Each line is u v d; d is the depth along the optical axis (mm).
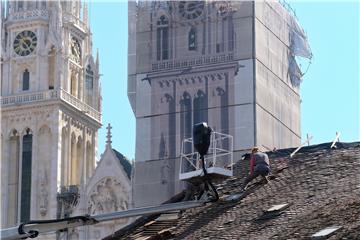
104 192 178000
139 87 146000
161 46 146625
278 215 41500
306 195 43312
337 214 38281
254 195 46531
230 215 44406
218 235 41312
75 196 184875
